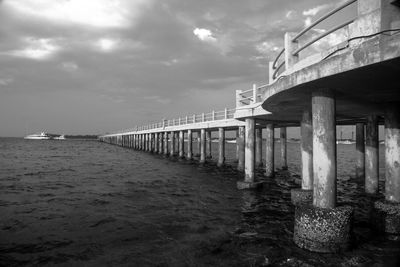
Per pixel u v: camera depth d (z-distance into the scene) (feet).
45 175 70.18
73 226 30.25
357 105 30.71
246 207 38.06
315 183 22.50
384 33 16.03
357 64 15.87
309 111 34.94
